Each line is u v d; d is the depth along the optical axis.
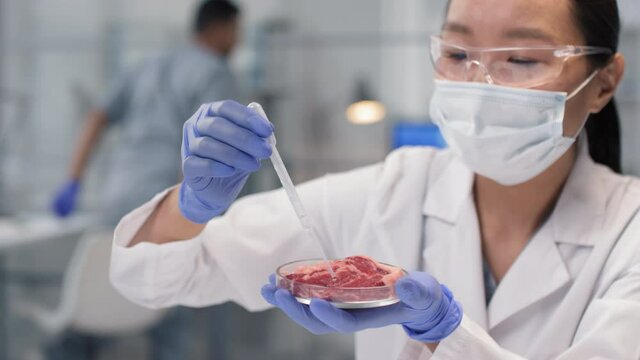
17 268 3.22
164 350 2.93
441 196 1.15
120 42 3.37
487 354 0.85
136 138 2.96
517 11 0.96
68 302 2.58
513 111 0.99
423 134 2.62
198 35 2.92
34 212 3.44
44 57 3.42
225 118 0.86
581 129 1.07
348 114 2.94
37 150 3.45
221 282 1.14
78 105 3.40
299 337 2.97
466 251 1.08
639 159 2.61
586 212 1.06
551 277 1.03
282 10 3.09
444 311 0.84
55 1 3.45
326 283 0.79
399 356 0.93
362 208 1.18
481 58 0.98
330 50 2.95
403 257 1.12
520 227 1.09
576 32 0.99
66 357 3.17
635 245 0.99
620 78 1.09
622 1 2.57
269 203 1.20
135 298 1.07
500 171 1.04
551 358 1.00
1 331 3.16
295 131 3.00
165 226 1.02
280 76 3.02
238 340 3.01
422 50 2.86
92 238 2.51
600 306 0.92
